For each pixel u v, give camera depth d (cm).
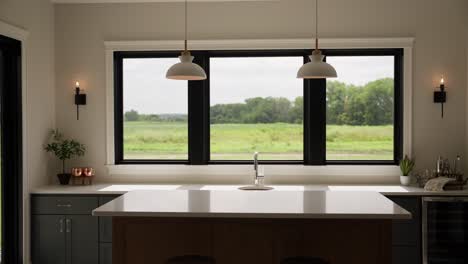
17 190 496
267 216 319
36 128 532
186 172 566
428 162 550
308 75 387
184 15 565
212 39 561
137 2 567
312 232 346
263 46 557
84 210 505
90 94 573
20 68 498
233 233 350
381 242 341
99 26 571
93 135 575
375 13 551
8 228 495
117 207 340
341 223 344
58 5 573
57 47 575
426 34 546
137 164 574
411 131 548
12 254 496
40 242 510
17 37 488
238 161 573
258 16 560
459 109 546
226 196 393
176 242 353
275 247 348
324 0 554
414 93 549
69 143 564
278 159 575
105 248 504
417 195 482
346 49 557
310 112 558
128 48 567
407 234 483
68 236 507
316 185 542
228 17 562
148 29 568
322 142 559
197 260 323
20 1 498
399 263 484
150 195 398
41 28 543
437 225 478
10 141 496
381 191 487
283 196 392
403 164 535
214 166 562
